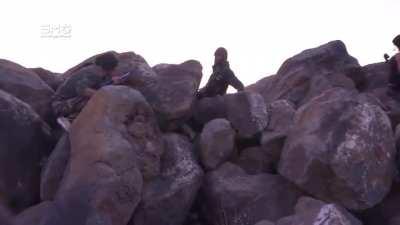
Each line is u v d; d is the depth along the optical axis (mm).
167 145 7113
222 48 8391
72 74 7695
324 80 8688
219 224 6984
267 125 7664
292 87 8945
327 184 6707
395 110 8117
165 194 6703
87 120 6504
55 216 5992
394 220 6906
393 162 7117
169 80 7809
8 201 6590
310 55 9109
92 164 6160
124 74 7598
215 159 7234
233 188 7008
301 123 7133
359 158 6684
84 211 5969
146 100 7270
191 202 6984
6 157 6641
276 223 6363
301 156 6824
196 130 7996
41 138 7117
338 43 9219
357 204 6656
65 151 6691
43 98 7676
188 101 7621
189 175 6934
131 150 6363
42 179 6652
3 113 6719
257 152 7609
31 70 8219
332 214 6062
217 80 8258
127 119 6598
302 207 6617
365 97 7387
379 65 9453
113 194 6070
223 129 7281
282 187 7109
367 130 6832
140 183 6367
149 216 6621
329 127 6832
